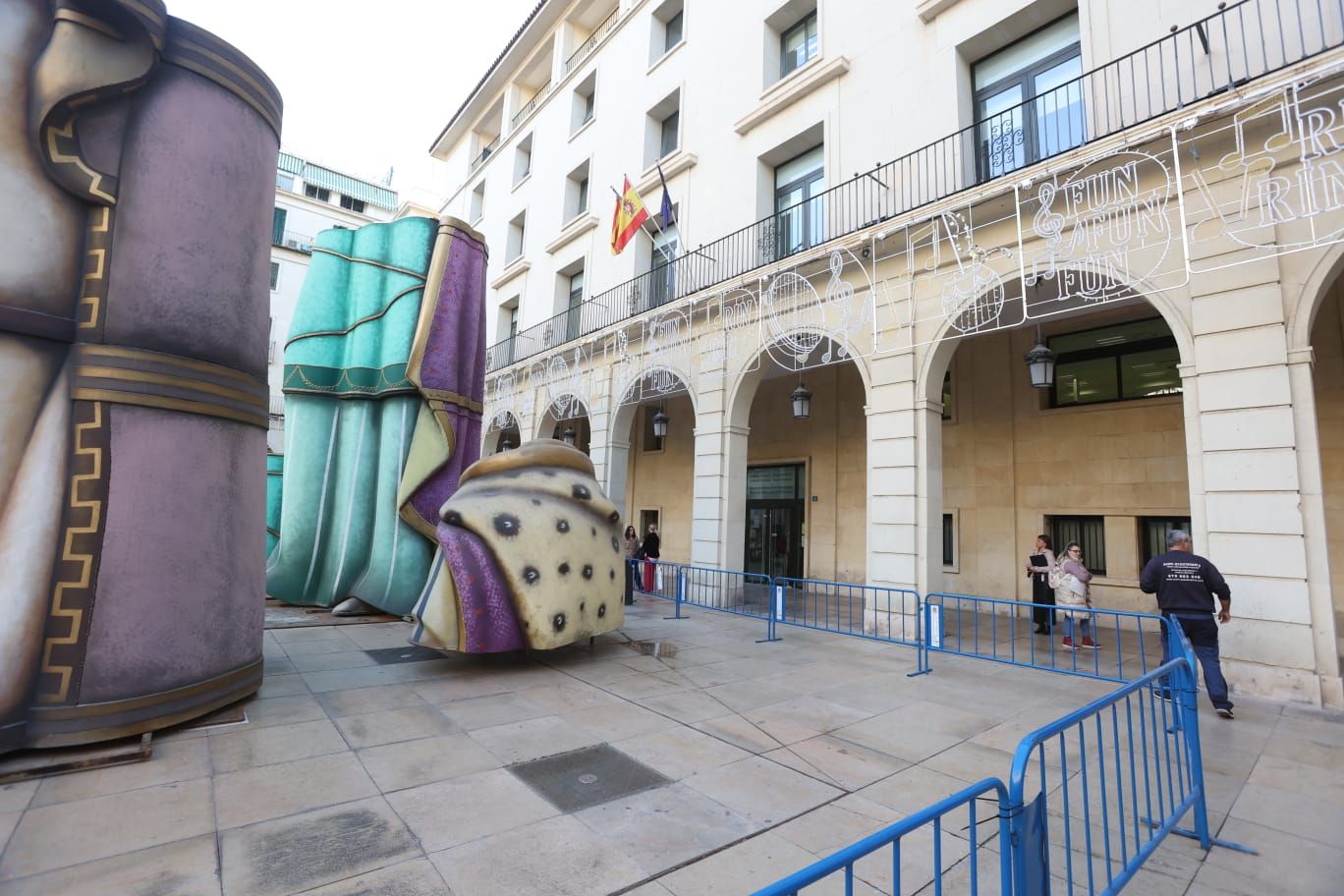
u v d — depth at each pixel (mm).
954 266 9172
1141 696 3037
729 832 3311
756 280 11781
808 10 13117
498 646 6297
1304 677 5895
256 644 5199
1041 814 2215
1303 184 5973
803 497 15422
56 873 2707
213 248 4746
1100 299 8445
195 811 3334
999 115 9211
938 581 9180
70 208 4145
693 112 15000
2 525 3791
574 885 2779
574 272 19938
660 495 19234
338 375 9953
